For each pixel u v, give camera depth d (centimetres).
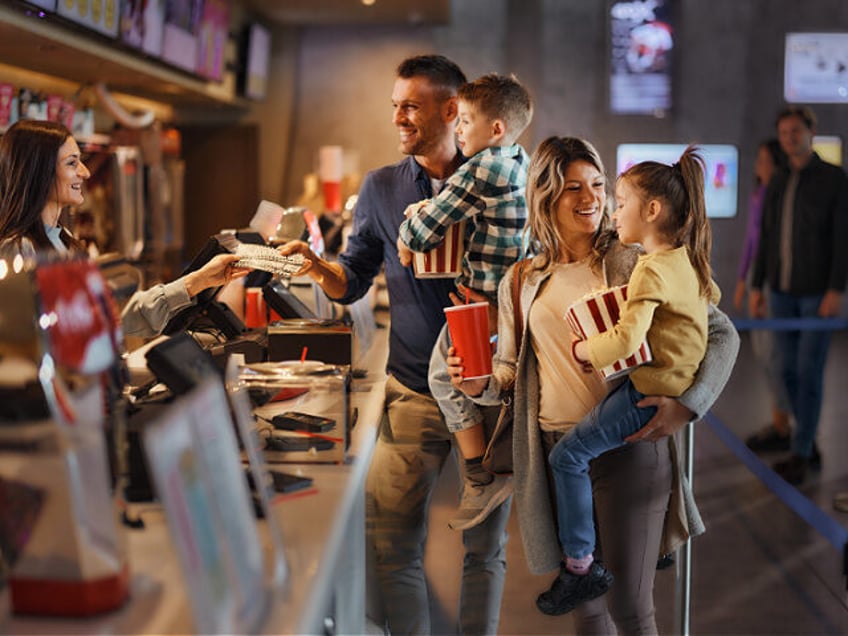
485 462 297
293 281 378
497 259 313
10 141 316
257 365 234
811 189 604
